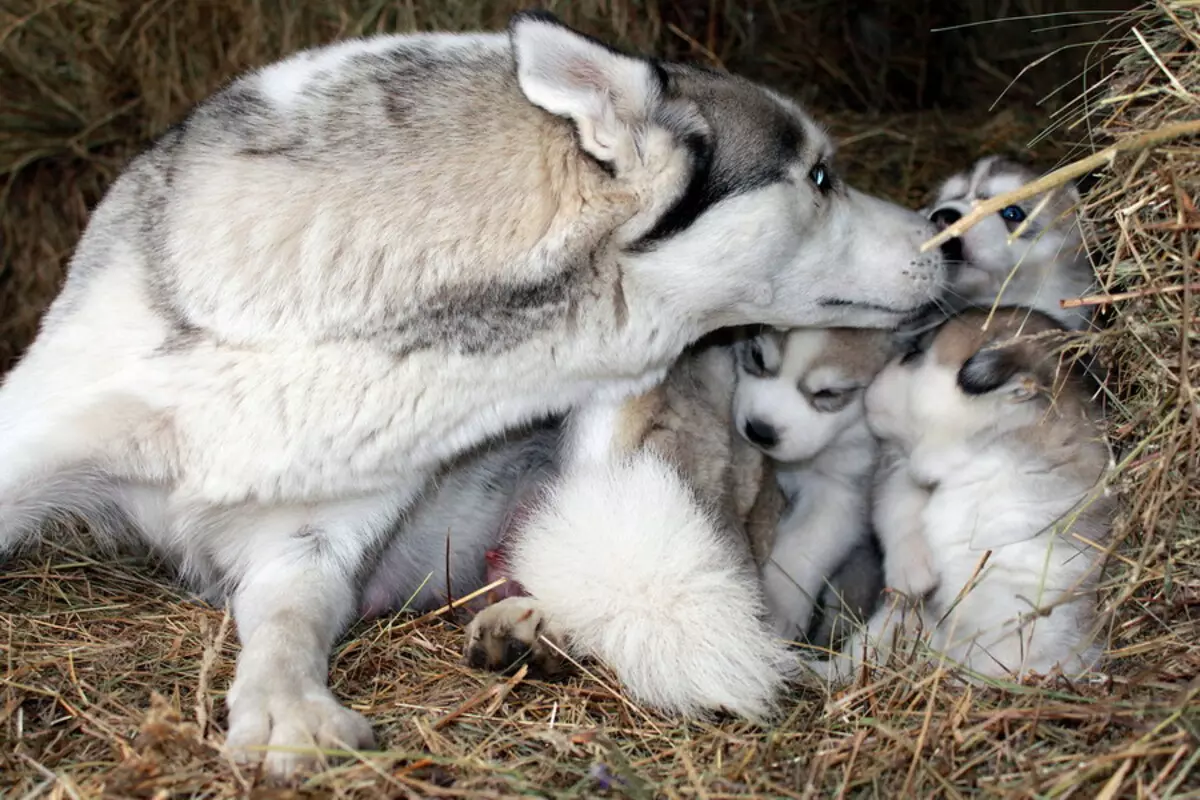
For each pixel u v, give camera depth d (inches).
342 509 68.8
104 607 70.1
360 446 67.4
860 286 72.0
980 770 62.3
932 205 80.9
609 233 67.9
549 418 73.1
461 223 67.0
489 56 69.4
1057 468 70.6
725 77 70.6
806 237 70.5
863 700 65.9
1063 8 98.9
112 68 86.3
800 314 72.1
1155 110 68.7
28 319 85.9
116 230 69.3
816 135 71.0
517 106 68.0
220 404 66.9
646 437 71.9
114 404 67.2
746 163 68.8
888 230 72.3
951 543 71.4
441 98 68.1
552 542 68.4
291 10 86.7
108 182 86.0
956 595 71.0
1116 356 70.1
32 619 68.8
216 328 66.7
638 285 68.9
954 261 76.0
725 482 73.1
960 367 71.6
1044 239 77.4
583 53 66.4
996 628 68.8
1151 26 70.4
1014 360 70.7
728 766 63.2
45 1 85.3
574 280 67.8
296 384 66.7
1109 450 68.7
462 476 73.1
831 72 97.4
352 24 86.5
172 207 67.9
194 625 69.4
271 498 67.7
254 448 67.0
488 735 64.1
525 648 66.9
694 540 67.8
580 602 67.2
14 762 62.7
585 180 67.5
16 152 84.8
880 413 73.8
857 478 77.3
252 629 67.1
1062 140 89.0
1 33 84.7
